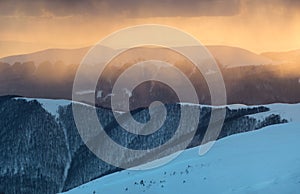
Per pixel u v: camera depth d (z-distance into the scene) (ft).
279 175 253.65
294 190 233.55
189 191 262.06
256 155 293.02
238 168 276.00
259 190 239.30
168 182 278.05
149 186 279.28
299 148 295.28
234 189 249.96
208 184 264.11
